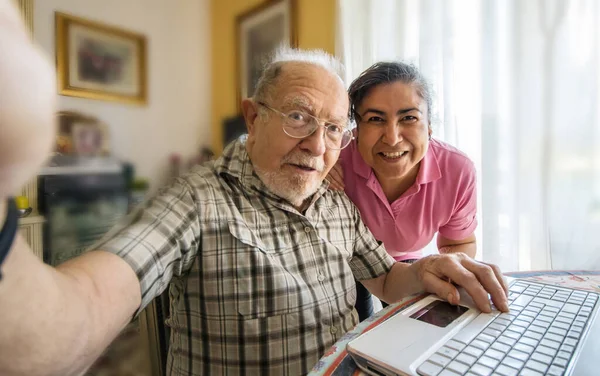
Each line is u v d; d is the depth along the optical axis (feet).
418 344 1.44
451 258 2.19
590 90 3.69
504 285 2.04
